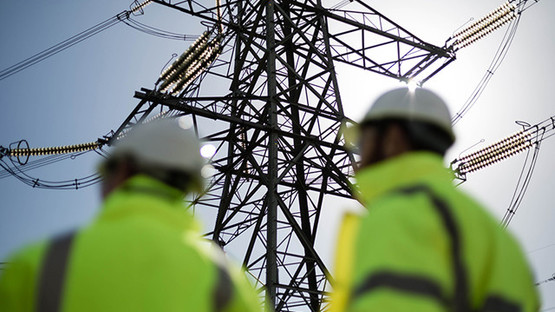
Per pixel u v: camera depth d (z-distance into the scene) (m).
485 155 22.23
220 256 2.46
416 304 1.93
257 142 22.41
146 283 2.14
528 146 21.75
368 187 2.45
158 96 20.84
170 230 2.32
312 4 25.62
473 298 2.10
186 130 2.59
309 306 18.78
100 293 2.12
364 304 1.95
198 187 2.56
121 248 2.19
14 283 2.16
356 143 2.64
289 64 25.17
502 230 2.29
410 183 2.29
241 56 24.83
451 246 2.10
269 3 24.38
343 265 2.28
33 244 2.25
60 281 2.15
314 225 22.55
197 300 2.19
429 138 2.48
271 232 19.42
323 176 22.64
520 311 2.15
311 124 23.11
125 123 21.23
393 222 2.09
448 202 2.18
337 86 23.27
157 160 2.46
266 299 18.23
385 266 2.00
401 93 2.57
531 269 2.31
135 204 2.36
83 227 2.30
